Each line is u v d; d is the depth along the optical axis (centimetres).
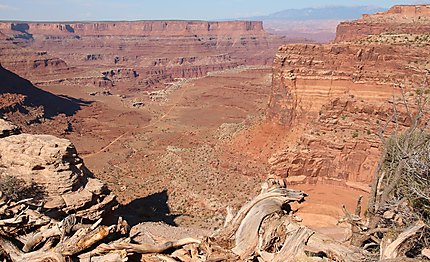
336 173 3975
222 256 1344
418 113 1667
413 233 1273
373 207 1590
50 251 1464
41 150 2816
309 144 4269
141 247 1477
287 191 1430
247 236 1364
